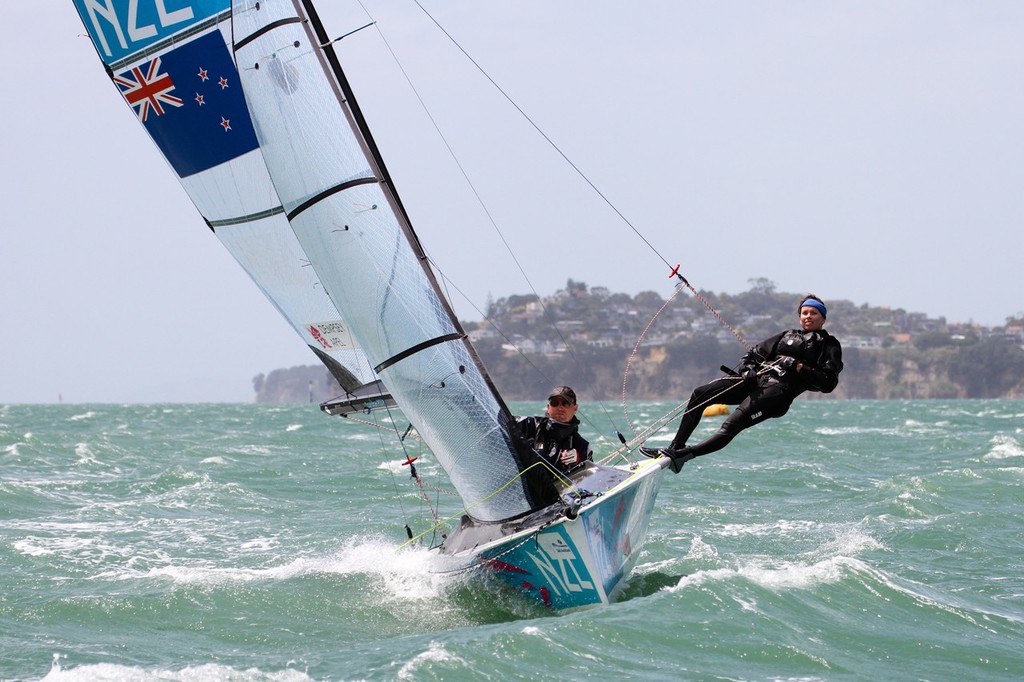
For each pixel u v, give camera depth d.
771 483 72.56
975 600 38.69
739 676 29.62
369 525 56.84
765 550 48.00
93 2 43.25
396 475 80.81
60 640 33.69
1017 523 54.09
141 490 70.38
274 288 44.59
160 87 43.91
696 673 29.73
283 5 38.03
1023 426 164.25
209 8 42.53
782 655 31.30
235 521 58.22
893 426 165.12
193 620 36.16
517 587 37.22
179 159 44.38
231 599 38.25
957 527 52.00
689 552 46.62
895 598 37.25
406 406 37.88
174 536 53.06
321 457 99.44
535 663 30.17
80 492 68.94
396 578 40.97
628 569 39.53
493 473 37.00
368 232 37.34
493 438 36.81
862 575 39.03
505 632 32.28
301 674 29.50
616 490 35.75
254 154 43.22
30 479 77.31
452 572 38.72
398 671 29.58
